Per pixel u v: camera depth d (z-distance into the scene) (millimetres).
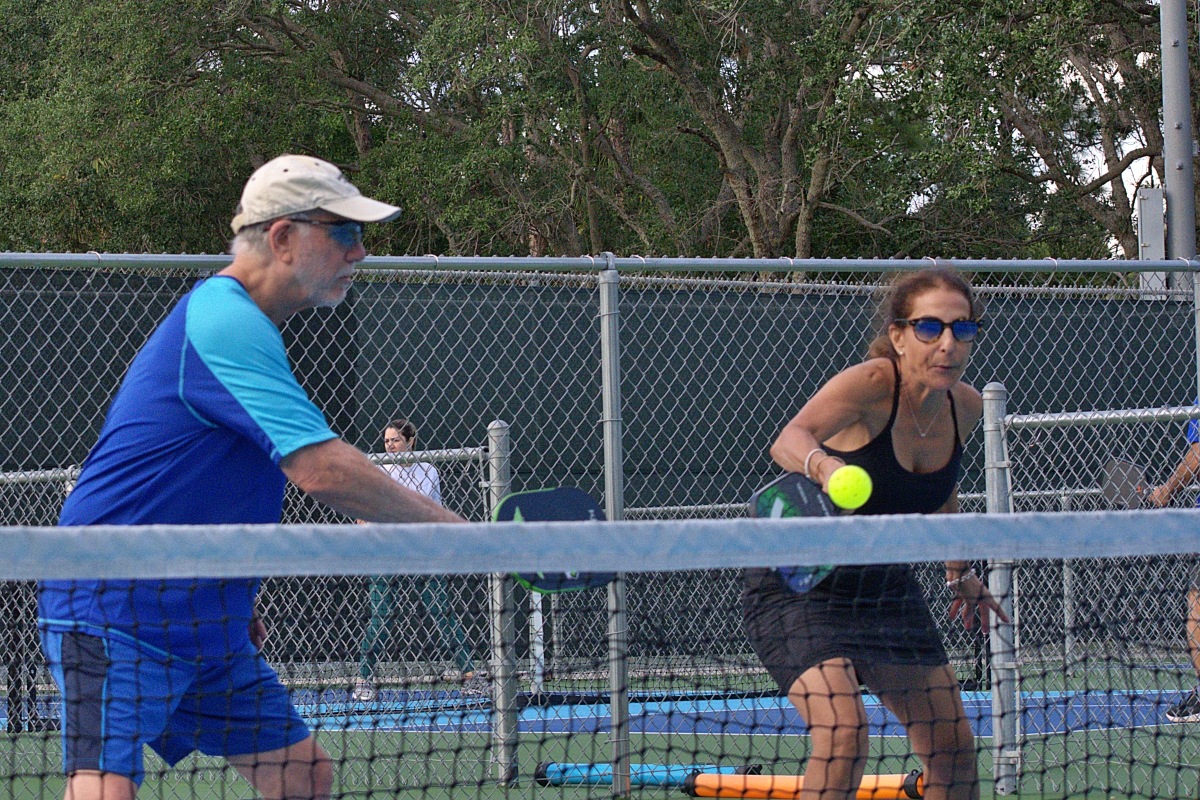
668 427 11812
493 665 7477
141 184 36188
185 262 7777
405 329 11391
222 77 38812
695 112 38812
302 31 40750
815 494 5145
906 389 5328
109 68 37000
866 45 30422
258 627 5254
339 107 41062
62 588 4203
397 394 11352
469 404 11523
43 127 37062
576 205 40844
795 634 5160
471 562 3607
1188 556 7402
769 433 11992
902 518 3887
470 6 34500
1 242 39438
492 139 36406
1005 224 39125
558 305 11609
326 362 11242
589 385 11789
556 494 4676
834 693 4945
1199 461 8930
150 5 35562
